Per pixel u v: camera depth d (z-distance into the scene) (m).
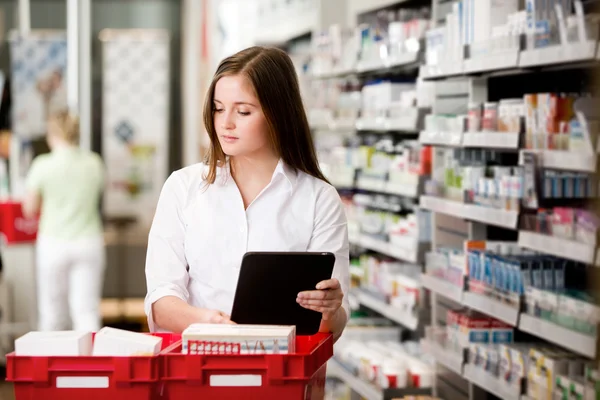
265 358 2.49
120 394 2.48
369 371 5.64
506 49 4.04
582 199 3.82
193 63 11.93
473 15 4.43
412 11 6.13
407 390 5.34
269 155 3.10
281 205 3.09
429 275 5.17
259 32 9.80
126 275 10.81
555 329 3.73
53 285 8.09
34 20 11.84
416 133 6.61
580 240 3.59
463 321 4.69
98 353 2.53
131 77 11.67
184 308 2.89
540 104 3.94
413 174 5.55
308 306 2.72
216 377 2.49
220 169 3.10
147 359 2.46
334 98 7.08
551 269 4.07
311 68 7.62
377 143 6.36
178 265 3.09
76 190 8.01
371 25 6.57
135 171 11.74
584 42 3.44
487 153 4.84
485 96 4.82
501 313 4.19
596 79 3.89
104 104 11.67
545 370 3.91
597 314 3.49
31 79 10.92
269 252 2.70
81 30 11.76
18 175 10.20
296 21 8.23
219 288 3.09
